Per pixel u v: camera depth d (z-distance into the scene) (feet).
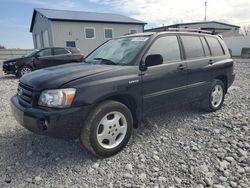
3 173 9.76
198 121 15.49
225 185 8.79
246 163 10.27
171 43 13.85
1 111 18.60
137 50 12.39
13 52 97.96
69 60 42.04
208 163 10.30
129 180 9.23
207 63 15.80
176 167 10.04
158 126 14.64
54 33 76.64
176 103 14.01
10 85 31.99
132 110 12.14
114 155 11.10
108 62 12.69
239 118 15.93
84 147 10.74
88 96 9.93
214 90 17.16
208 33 17.57
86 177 9.48
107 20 84.33
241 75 37.42
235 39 96.22
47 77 10.46
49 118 9.39
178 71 13.60
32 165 10.35
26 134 13.60
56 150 11.66
